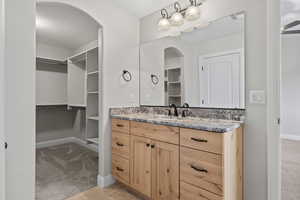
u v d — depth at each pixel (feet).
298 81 13.74
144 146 6.00
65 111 14.02
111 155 7.39
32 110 3.03
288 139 13.96
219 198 4.14
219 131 4.14
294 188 6.46
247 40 5.12
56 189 6.81
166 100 7.44
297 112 13.75
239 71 5.32
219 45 5.77
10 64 2.80
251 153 5.00
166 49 7.39
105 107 7.26
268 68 4.71
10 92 2.79
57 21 8.73
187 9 6.17
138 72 8.48
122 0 7.30
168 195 5.25
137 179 6.23
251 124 5.03
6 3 2.78
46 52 12.42
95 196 6.38
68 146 12.98
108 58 7.31
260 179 4.84
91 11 6.79
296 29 12.66
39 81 12.54
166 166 5.31
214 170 4.24
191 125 4.65
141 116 6.97
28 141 2.98
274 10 4.66
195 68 6.44
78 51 13.15
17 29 2.88
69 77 12.37
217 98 5.85
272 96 4.66
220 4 5.70
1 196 2.09
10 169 2.78
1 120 2.09
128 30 8.03
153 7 7.56
